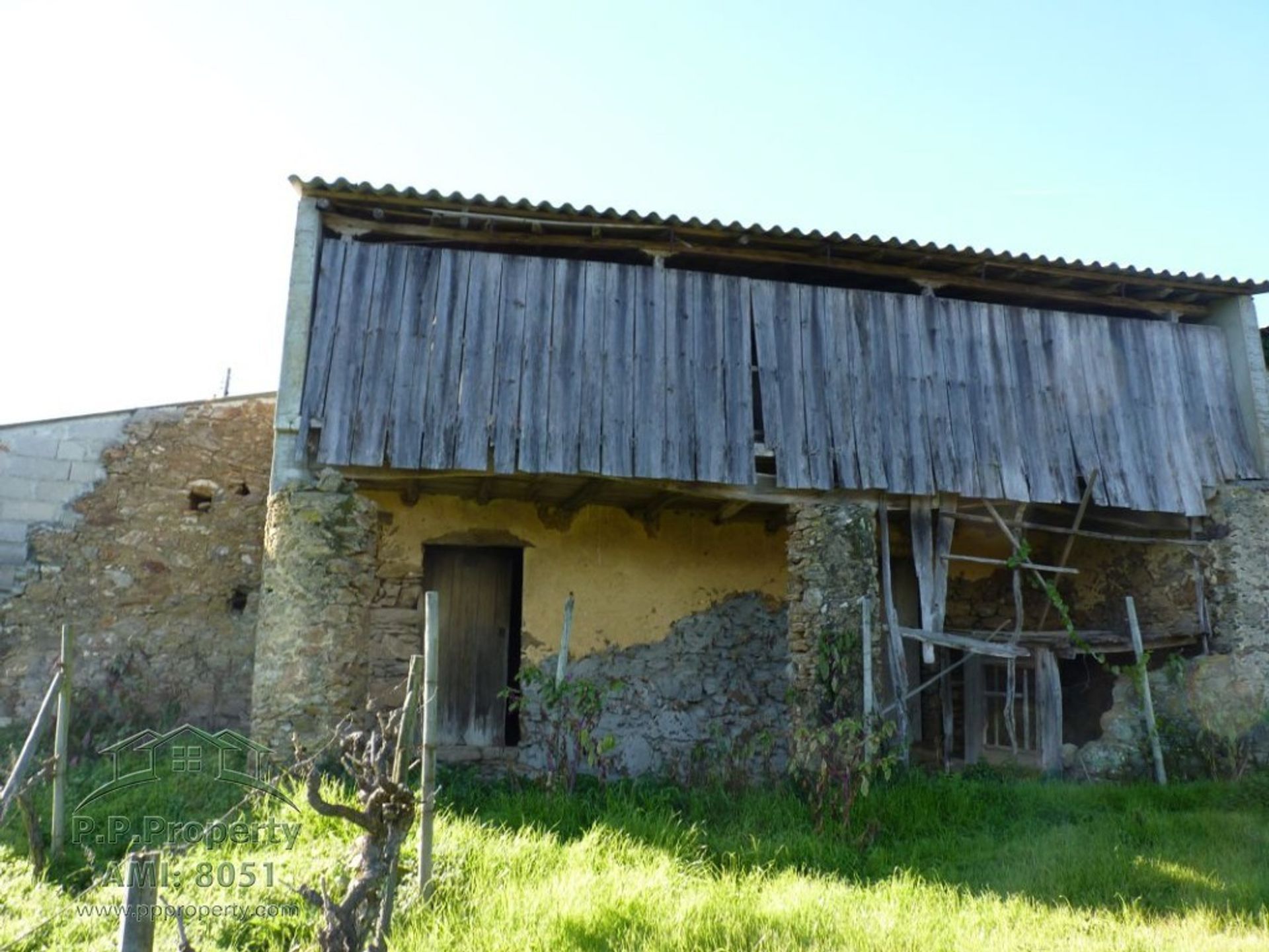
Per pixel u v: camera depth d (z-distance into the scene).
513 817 6.82
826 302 9.33
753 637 10.43
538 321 8.63
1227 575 9.58
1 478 9.84
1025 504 9.34
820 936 4.91
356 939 3.65
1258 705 9.15
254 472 10.64
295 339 8.12
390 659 9.71
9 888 5.14
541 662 9.89
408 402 8.19
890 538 11.15
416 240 8.96
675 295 8.99
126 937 3.25
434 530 10.01
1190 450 9.85
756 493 8.78
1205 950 4.70
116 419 10.34
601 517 10.38
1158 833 7.02
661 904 5.20
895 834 7.13
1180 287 10.08
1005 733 10.13
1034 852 6.63
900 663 8.73
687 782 8.44
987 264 9.45
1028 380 9.59
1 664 9.48
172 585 10.14
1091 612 10.95
